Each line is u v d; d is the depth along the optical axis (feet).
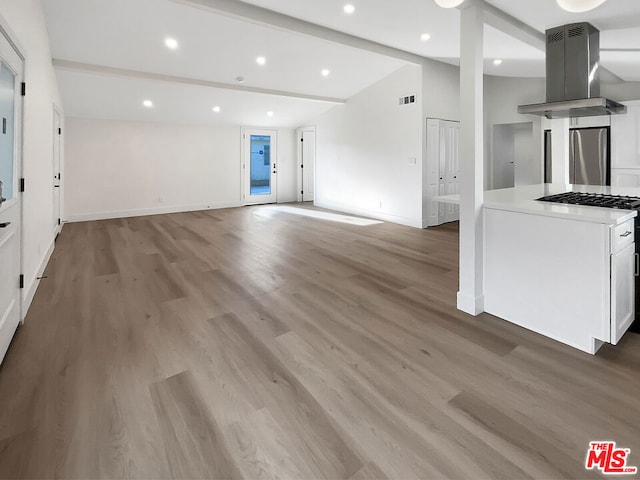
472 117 8.60
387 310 9.39
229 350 7.42
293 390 6.10
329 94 24.58
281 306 9.70
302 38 15.74
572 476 4.36
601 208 7.63
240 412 5.56
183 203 27.78
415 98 20.45
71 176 23.31
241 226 21.57
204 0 12.65
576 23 10.19
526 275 8.10
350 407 5.67
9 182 8.09
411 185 21.33
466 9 8.54
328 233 19.51
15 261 8.18
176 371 6.66
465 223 8.98
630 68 15.30
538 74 19.98
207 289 11.00
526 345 7.50
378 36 15.64
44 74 13.02
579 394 5.89
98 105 22.06
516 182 26.96
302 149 33.42
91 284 11.45
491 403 5.72
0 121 7.48
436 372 6.59
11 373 6.56
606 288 6.79
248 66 19.17
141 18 13.92
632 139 17.04
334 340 7.82
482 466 4.53
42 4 12.51
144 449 4.83
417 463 4.59
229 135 29.66
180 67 18.63
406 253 15.30
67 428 5.20
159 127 26.32
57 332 8.18
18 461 4.62
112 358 7.10
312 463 4.60
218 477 4.40
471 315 9.00
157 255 15.02
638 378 6.30
